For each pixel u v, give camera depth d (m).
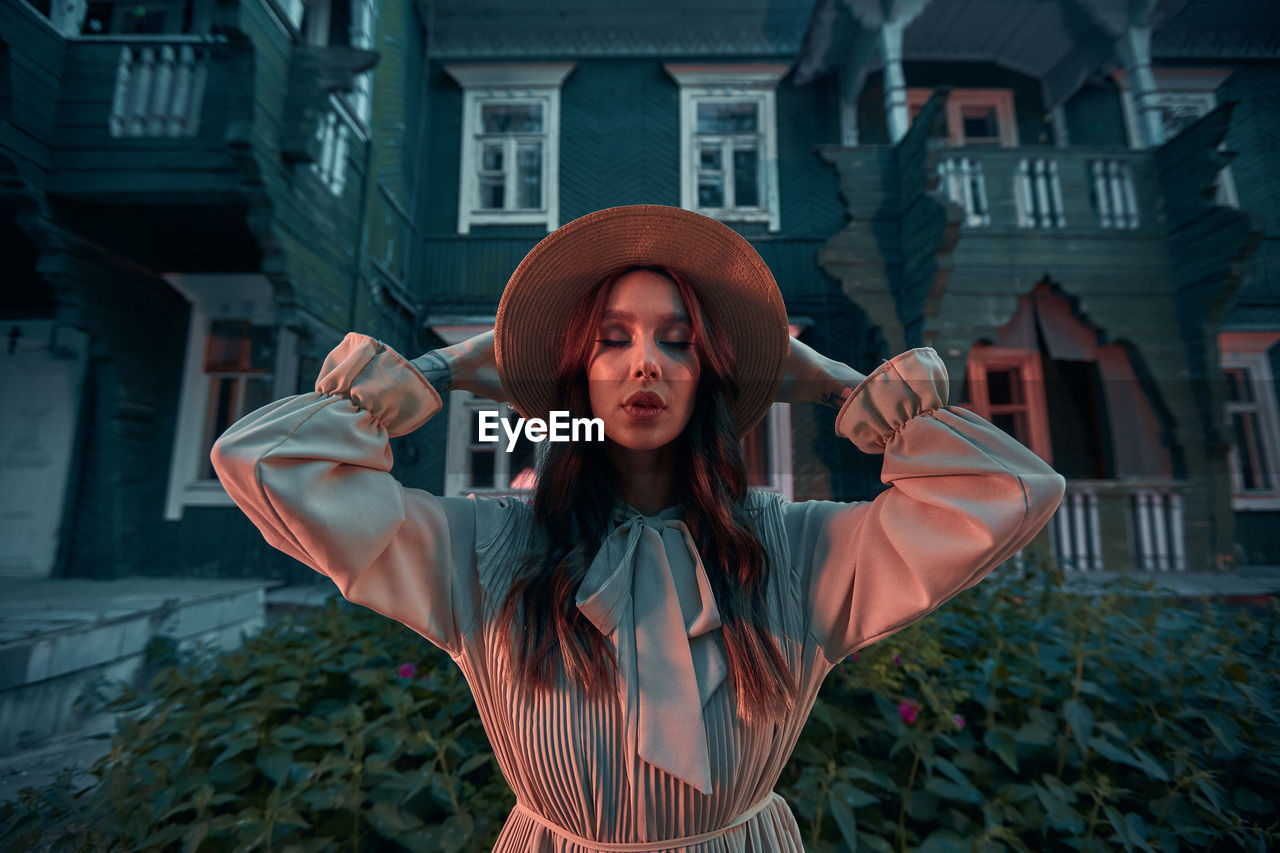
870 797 1.04
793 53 5.73
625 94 5.63
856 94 5.43
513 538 0.59
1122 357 3.41
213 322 4.57
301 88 3.34
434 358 0.60
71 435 4.02
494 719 0.56
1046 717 1.24
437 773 1.17
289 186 3.34
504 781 1.13
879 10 4.87
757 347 0.65
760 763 0.55
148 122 3.41
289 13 3.37
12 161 3.18
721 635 0.55
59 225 3.54
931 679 1.29
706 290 0.64
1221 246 3.27
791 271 4.96
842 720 1.28
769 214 5.38
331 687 1.61
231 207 3.91
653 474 0.65
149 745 1.21
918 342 3.97
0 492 3.90
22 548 3.86
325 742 1.19
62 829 1.01
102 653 2.20
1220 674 1.30
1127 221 3.76
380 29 4.63
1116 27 4.79
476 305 4.39
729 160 5.52
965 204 4.15
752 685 0.51
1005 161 4.16
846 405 0.58
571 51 5.65
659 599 0.56
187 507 4.26
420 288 4.55
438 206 5.32
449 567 0.56
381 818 1.04
